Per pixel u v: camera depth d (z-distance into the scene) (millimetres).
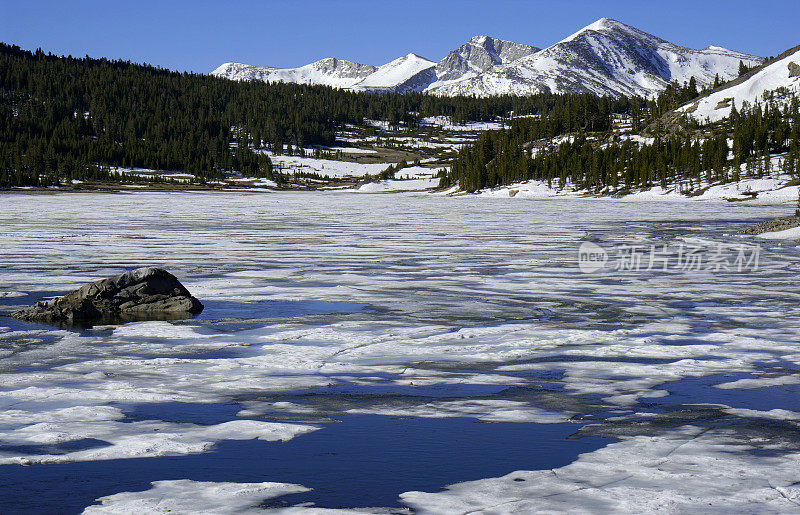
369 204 104812
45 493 6672
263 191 195375
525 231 48656
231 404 9711
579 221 61000
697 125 188875
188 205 97125
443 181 187625
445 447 7977
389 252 33844
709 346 13391
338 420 9008
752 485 6797
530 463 7473
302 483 6938
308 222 59250
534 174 165875
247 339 14211
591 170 147000
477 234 45938
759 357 12508
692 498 6492
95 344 13672
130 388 10453
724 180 127500
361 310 17906
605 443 8109
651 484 6852
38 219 61719
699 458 7578
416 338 14367
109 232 46438
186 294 18484
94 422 8836
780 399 9891
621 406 9617
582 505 6363
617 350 13180
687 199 119125
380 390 10453
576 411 9383
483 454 7754
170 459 7602
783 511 6199
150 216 67875
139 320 16391
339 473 7195
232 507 6371
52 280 23281
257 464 7453
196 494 6664
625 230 49250
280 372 11531
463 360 12438
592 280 23953
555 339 14234
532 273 25938
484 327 15570
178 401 9820
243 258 30766
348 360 12422
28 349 13195
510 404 9711
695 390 10398
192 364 12039
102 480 7000
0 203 101875
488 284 22953
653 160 145875
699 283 23172
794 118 167750
